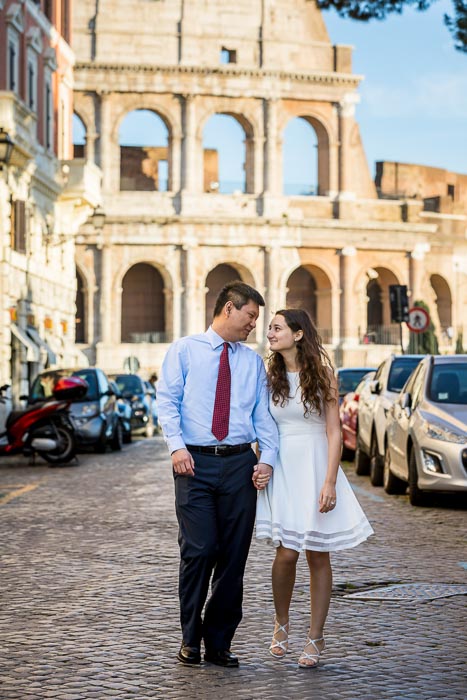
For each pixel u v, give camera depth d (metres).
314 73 76.81
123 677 8.09
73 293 53.81
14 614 10.19
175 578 11.91
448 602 10.66
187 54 75.25
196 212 74.88
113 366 73.19
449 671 8.23
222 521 8.62
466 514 17.30
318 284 78.25
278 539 8.52
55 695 7.64
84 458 30.25
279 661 8.55
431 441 17.77
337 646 8.99
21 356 42.62
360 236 77.62
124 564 12.77
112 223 73.69
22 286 43.28
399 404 19.88
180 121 75.31
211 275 79.12
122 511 17.70
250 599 10.78
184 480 8.61
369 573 12.12
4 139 36.47
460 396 18.80
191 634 8.47
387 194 87.75
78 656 8.68
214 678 8.07
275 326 8.66
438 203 87.56
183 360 8.69
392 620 9.91
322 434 8.67
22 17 44.44
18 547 14.02
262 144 76.38
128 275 77.88
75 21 74.38
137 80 74.56
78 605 10.55
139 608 10.41
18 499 19.48
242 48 76.50
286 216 75.62
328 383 8.61
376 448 21.94
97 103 74.38
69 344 53.03
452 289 82.12
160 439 41.12
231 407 8.62
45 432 27.31
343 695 7.61
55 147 51.03
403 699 7.52
